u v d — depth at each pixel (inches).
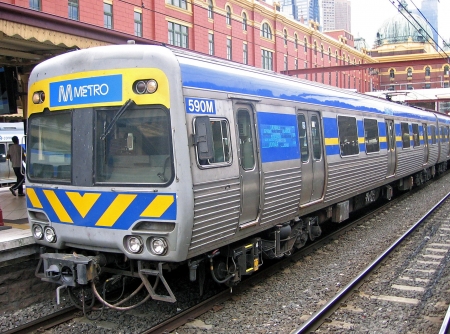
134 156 206.4
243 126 250.8
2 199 416.8
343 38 2378.2
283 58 1722.4
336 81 2222.0
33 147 239.8
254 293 265.4
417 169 665.0
